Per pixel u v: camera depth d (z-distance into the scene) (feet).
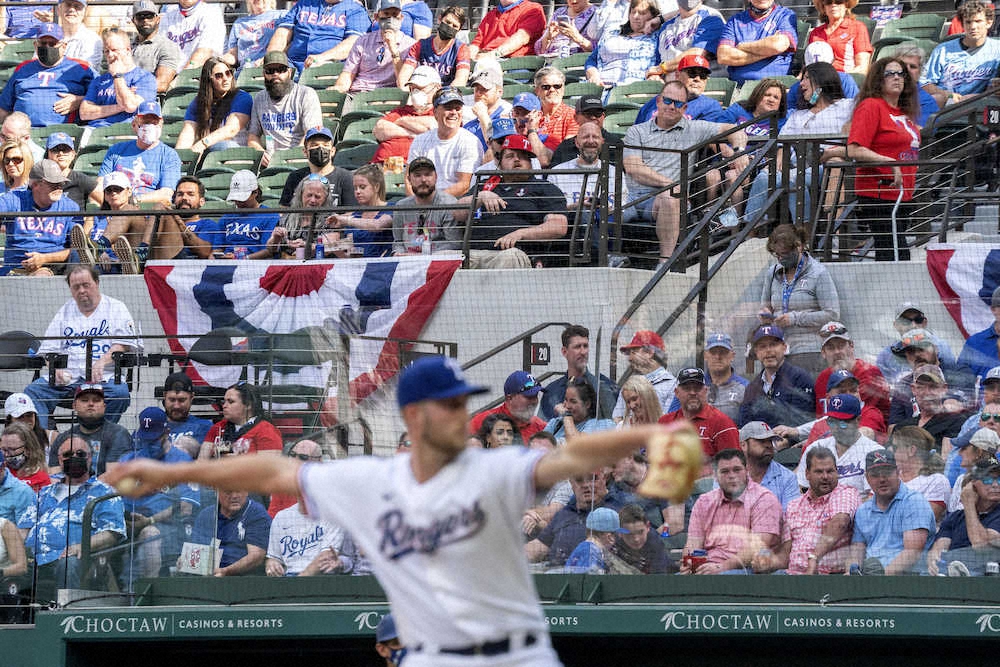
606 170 128.36
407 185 148.77
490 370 127.44
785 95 151.84
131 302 139.13
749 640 96.07
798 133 145.18
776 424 95.96
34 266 145.59
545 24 197.47
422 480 46.62
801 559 93.71
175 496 98.58
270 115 177.47
